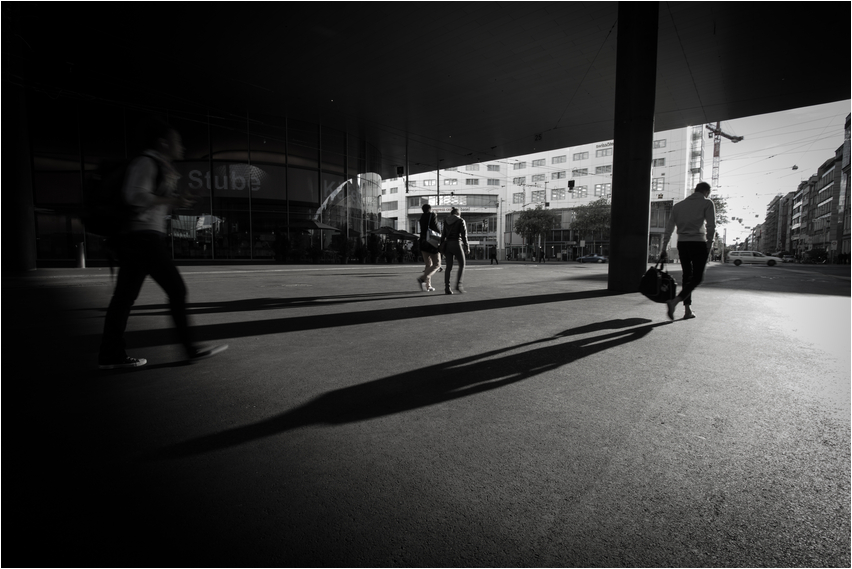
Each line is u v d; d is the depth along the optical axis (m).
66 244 21.36
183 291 2.90
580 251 59.16
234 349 3.40
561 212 61.03
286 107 22.45
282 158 25.20
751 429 1.94
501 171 71.56
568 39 14.72
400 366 2.93
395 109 22.30
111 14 13.99
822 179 67.25
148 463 1.58
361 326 4.41
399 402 2.25
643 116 7.82
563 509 1.33
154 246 2.76
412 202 76.75
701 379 2.68
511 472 1.55
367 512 1.30
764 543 1.17
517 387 2.51
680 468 1.58
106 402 2.20
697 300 6.78
